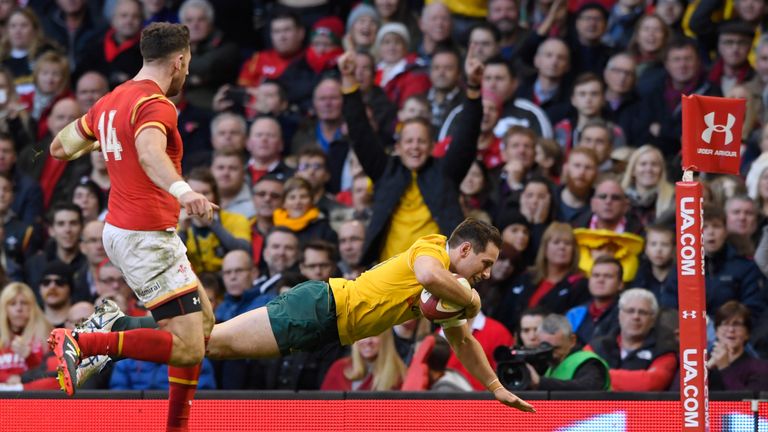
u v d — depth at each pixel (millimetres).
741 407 24672
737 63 39062
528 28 43656
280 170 38969
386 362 29844
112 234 20234
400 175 32562
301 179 35781
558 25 41344
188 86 42750
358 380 30000
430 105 39500
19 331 32719
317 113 40688
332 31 43906
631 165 35469
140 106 19719
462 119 32000
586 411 25156
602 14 40688
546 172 36781
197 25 43219
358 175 36469
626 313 29453
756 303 32000
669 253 32406
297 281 31281
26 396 26562
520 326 30953
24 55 45281
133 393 26266
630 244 33000
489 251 21750
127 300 33688
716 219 32281
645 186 35125
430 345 28484
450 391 25953
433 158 32531
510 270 32875
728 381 28984
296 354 30234
